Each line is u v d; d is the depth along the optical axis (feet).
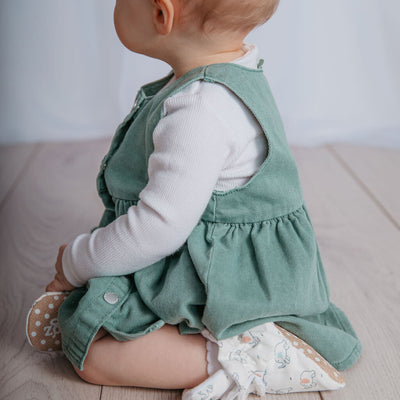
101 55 6.21
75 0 6.03
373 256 4.27
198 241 2.92
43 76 6.29
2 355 3.22
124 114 6.41
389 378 3.11
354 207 5.04
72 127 6.47
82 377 3.01
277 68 6.28
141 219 2.73
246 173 2.88
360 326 3.51
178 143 2.66
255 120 2.83
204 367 2.89
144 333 2.86
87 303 2.89
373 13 6.17
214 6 2.71
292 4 6.03
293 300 2.90
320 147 6.41
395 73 6.38
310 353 2.98
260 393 2.91
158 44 2.90
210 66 2.81
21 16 6.06
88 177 5.59
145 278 2.95
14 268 4.07
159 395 2.96
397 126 6.47
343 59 6.32
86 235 3.00
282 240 2.97
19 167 5.78
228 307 2.79
